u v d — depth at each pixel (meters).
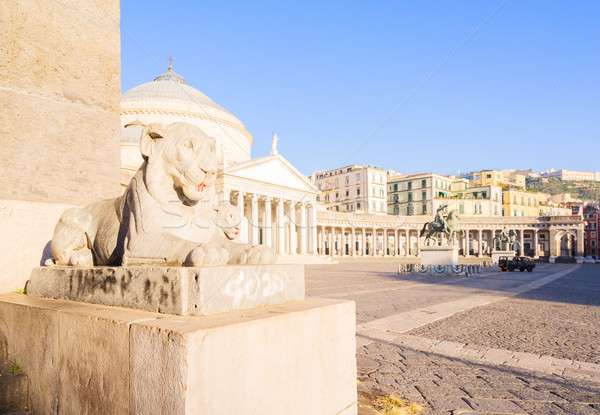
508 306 10.36
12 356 3.07
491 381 4.28
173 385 1.81
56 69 4.70
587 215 75.81
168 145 3.00
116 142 5.34
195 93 54.47
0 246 4.11
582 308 10.08
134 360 2.04
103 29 5.28
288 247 51.78
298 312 2.41
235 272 2.42
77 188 4.85
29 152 4.41
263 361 2.15
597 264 57.66
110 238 3.38
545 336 6.62
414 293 13.44
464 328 7.23
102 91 5.21
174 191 3.10
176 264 2.60
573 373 4.58
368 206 63.69
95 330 2.30
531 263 32.16
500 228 71.12
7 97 4.25
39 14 4.57
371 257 62.00
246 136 54.88
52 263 3.74
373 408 3.38
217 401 1.90
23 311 2.95
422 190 80.62
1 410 2.69
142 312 2.39
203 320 2.08
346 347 2.87
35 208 4.43
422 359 5.12
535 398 3.77
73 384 2.46
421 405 3.59
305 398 2.43
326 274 25.95
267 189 45.97
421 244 74.38
